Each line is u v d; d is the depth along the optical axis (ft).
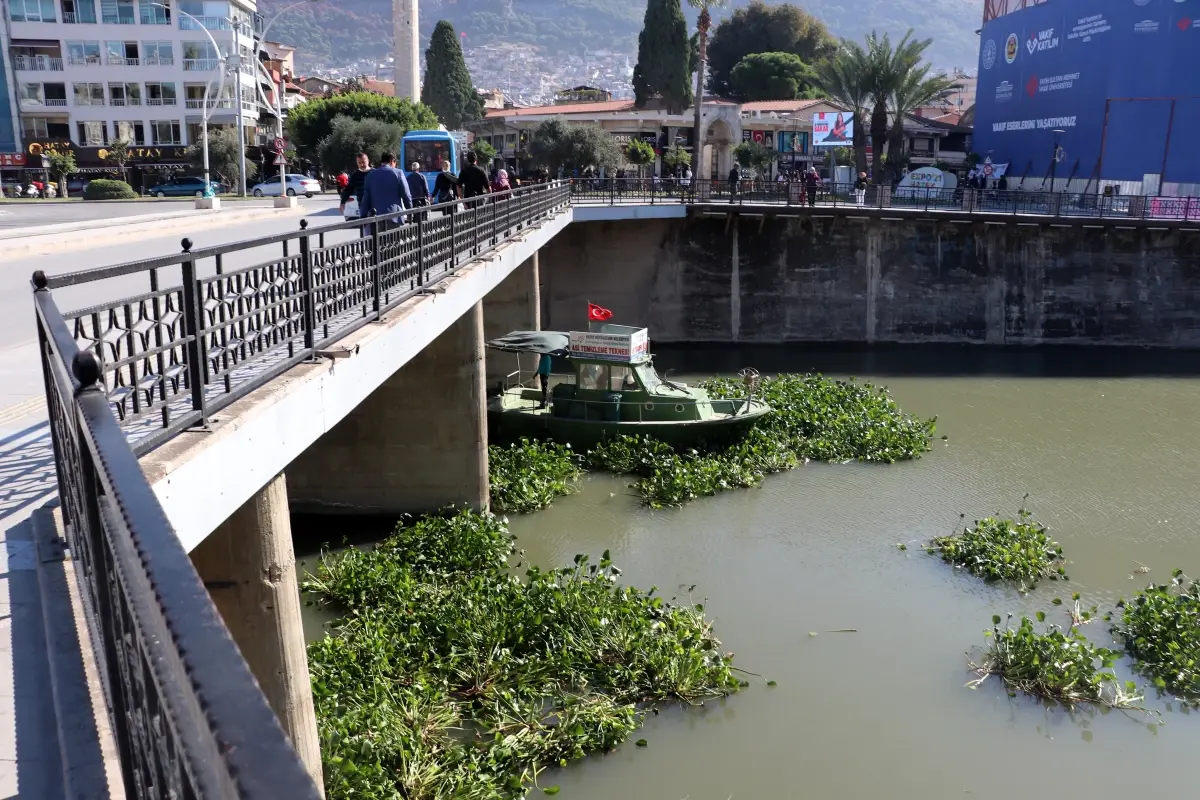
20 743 11.47
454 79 254.88
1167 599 44.34
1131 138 132.05
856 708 38.29
